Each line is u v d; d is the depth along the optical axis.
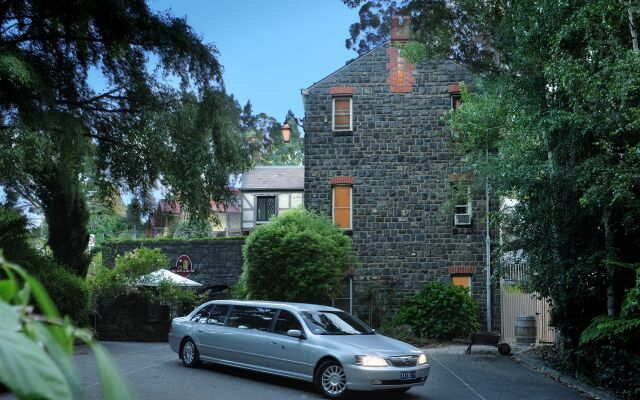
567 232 13.20
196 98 13.61
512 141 15.34
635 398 10.61
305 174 24.22
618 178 10.18
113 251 27.86
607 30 10.19
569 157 13.41
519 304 22.77
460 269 23.52
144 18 12.39
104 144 14.44
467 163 18.61
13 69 9.73
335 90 24.39
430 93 24.19
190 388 10.76
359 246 23.86
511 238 16.69
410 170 24.00
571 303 14.39
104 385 0.60
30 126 10.91
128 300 21.95
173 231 32.75
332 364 10.52
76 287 17.23
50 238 19.20
